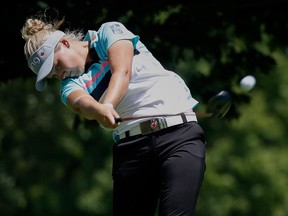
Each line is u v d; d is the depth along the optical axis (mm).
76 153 70312
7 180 68562
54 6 27125
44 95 65188
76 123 31938
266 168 74062
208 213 70312
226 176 72125
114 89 14711
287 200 73562
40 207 69438
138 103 15242
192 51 30281
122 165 15359
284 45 30906
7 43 27906
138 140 15219
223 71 31281
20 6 27344
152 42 28625
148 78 15328
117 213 15562
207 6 29047
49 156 69438
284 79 80000
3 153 68375
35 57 15266
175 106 15305
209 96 31469
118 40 15148
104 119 14523
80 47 15383
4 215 68750
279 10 30031
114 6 27844
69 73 15258
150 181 15352
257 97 77750
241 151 75375
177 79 15641
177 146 15094
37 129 67250
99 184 69688
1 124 65688
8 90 64062
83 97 14875
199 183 14945
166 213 14742
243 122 75750
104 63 15305
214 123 76062
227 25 29719
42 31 15375
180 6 28953
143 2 28141
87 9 27250
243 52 31172
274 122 79250
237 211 72812
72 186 70688
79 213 70438
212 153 73938
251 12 29938
